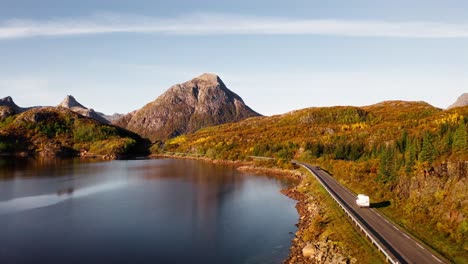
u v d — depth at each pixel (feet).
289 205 344.49
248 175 563.89
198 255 210.79
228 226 271.69
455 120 530.27
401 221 225.35
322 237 216.95
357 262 173.27
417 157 341.00
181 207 335.67
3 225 269.44
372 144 576.61
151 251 216.95
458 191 215.92
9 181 497.46
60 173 593.42
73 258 204.03
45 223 276.00
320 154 634.84
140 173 597.52
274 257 206.90
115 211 317.42
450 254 168.66
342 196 307.17
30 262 197.47
